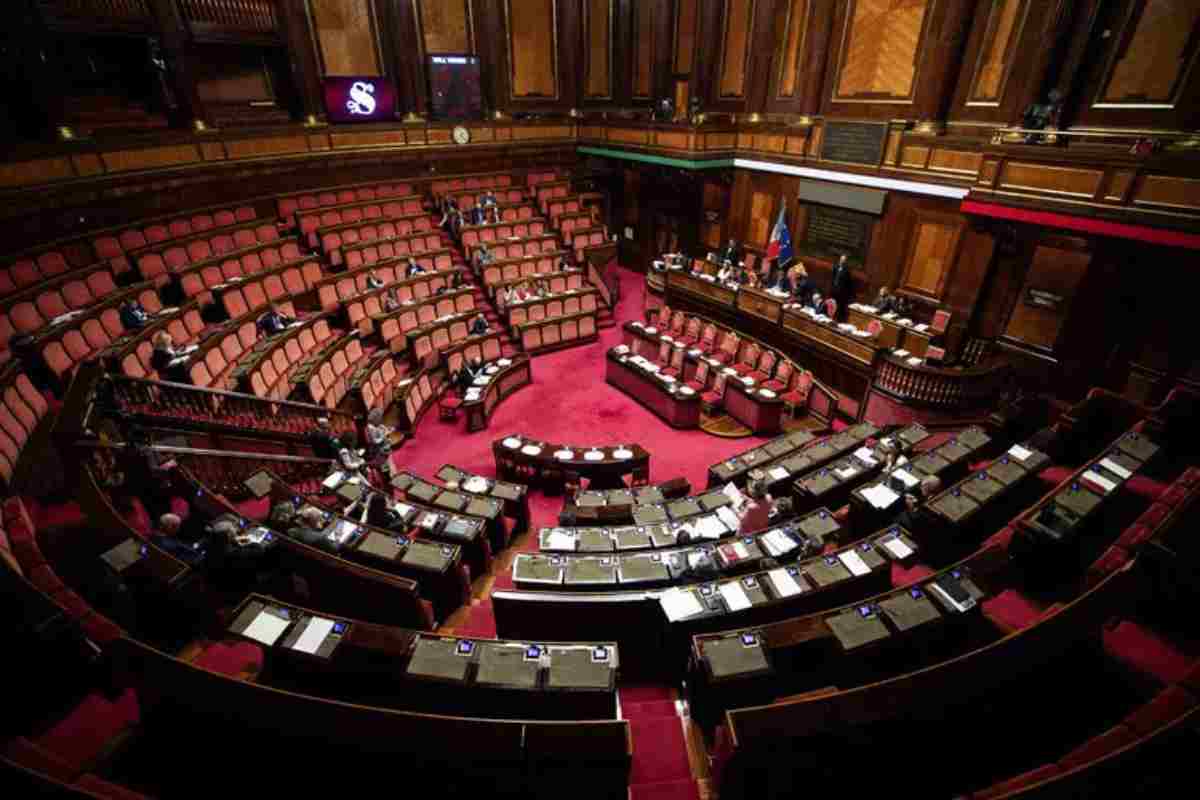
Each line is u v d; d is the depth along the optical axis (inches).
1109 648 188.7
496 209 690.8
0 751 130.9
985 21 424.5
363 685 183.3
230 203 577.0
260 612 187.0
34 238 430.6
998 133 392.8
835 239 559.5
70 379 331.9
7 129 437.1
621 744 141.6
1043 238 395.5
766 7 571.2
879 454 336.8
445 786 146.3
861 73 511.5
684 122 629.9
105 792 125.5
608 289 679.7
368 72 661.3
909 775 157.8
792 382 489.1
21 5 402.3
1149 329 357.4
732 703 187.3
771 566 237.6
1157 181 313.4
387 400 456.4
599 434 466.6
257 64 627.5
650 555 242.7
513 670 176.1
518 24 735.1
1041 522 232.5
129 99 551.2
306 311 514.6
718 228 692.7
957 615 195.8
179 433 308.3
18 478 261.0
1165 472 291.6
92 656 166.7
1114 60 366.3
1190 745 127.1
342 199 655.8
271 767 151.6
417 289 562.9
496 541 318.0
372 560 248.8
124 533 232.4
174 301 450.0
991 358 442.0
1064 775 124.0
